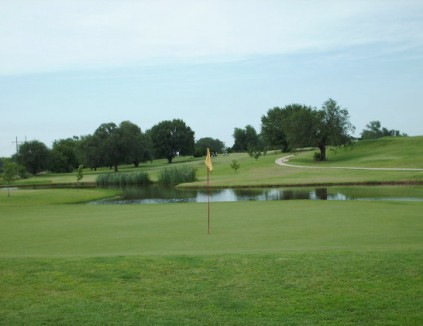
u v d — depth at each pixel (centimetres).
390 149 10069
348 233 1474
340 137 9675
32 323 710
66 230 1756
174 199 4603
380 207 2258
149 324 698
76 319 722
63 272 949
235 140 19888
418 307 735
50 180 8894
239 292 820
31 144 12488
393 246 1189
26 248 1367
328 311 732
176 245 1343
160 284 868
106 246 1369
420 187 4581
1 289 862
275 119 13950
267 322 698
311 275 886
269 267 938
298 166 8550
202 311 743
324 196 4106
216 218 2009
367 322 690
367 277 866
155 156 14988
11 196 4662
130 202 4466
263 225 1733
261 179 6400
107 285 870
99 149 11056
